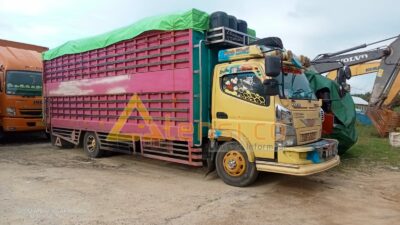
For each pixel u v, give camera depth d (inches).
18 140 581.3
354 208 227.1
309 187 274.1
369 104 604.4
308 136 267.6
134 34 324.8
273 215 213.3
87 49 388.8
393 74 580.7
